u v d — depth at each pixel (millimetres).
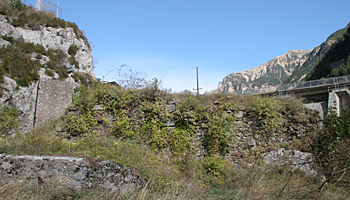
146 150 7188
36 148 5867
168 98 8273
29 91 13953
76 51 24406
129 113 8031
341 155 6195
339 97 21594
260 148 7805
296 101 8930
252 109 8211
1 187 4156
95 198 4406
